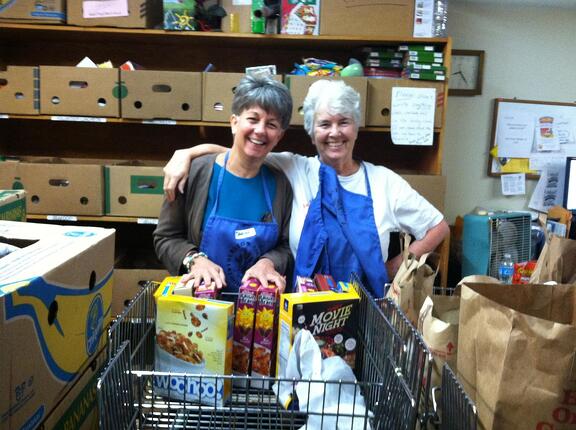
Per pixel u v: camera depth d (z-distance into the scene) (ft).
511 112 9.30
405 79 7.54
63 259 2.24
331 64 7.73
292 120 7.45
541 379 2.29
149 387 2.87
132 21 7.53
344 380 2.61
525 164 9.50
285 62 8.93
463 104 9.29
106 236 2.75
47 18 7.45
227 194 4.24
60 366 2.23
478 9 9.03
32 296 1.92
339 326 2.97
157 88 7.88
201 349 2.78
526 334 2.30
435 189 7.63
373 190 5.37
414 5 7.45
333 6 7.46
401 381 2.47
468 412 2.36
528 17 9.05
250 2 7.60
